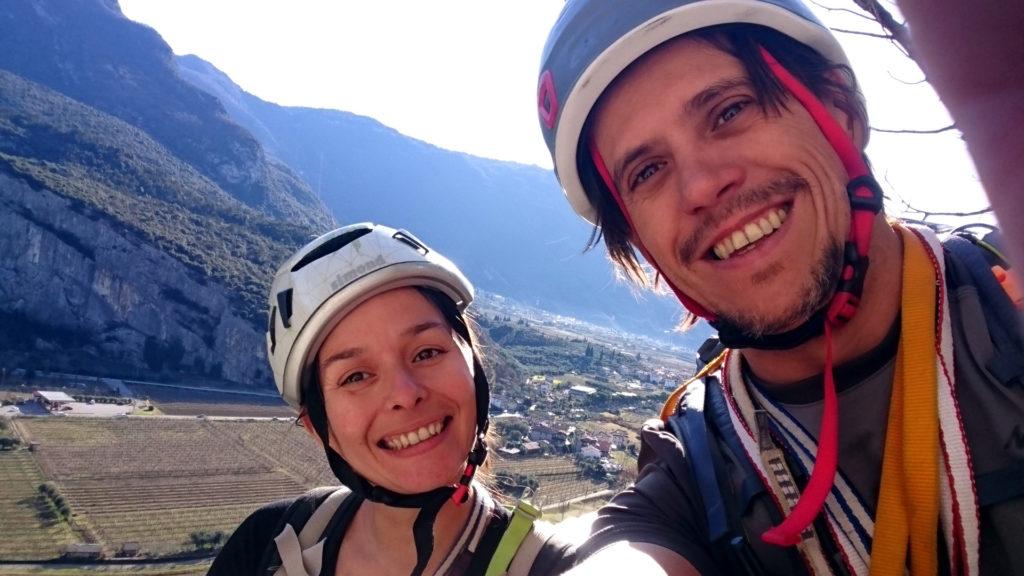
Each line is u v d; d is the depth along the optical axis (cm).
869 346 44
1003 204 17
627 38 46
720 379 54
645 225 48
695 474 49
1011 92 17
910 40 19
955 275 42
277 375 69
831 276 43
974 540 37
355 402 61
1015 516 36
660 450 53
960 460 38
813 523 43
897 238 46
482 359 74
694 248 46
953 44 17
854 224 43
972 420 38
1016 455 37
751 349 48
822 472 40
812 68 47
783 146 44
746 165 44
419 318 63
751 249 44
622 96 48
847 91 49
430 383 61
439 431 62
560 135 53
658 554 42
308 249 68
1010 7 16
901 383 41
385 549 65
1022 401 37
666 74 46
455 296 71
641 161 48
